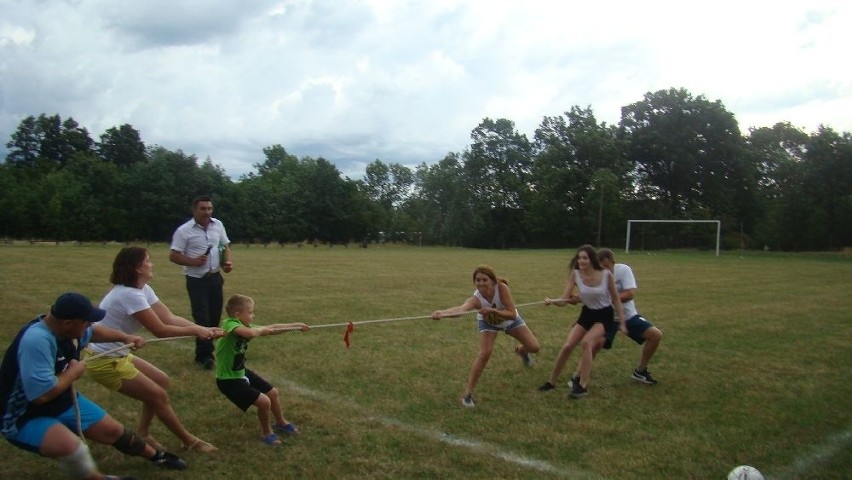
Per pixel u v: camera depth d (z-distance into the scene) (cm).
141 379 472
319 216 6469
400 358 826
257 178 7619
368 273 2225
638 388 702
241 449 501
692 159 6256
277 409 529
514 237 6888
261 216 6147
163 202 5419
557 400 650
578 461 486
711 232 5812
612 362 827
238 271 2258
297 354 841
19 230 4888
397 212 8231
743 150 6369
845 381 741
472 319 1155
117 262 490
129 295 481
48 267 2145
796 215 5331
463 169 7238
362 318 1166
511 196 6925
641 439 538
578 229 6419
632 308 719
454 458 486
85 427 418
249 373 523
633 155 6725
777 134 7625
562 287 1819
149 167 5466
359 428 553
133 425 553
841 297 1620
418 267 2616
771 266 3106
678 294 1670
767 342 978
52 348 390
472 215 6881
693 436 546
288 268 2444
